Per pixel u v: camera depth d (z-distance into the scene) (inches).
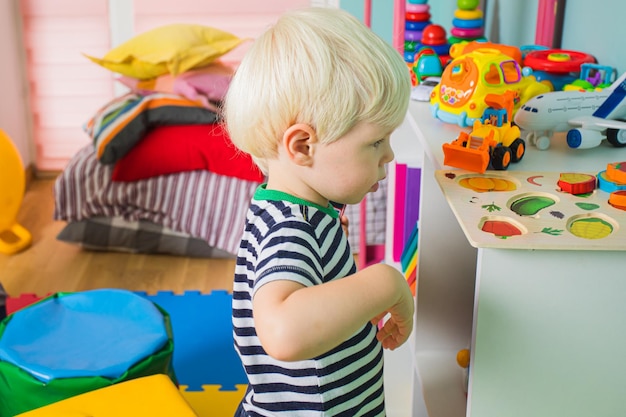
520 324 34.2
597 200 36.6
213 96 103.3
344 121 30.7
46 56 122.3
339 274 32.8
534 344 34.6
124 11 120.8
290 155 31.6
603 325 34.1
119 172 97.4
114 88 123.3
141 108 98.4
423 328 51.3
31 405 50.8
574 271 33.2
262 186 34.8
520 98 48.9
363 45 31.0
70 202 98.7
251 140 33.0
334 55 30.6
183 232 98.9
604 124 43.3
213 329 79.0
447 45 67.3
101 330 56.3
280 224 31.5
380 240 92.7
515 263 33.2
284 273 29.5
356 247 95.2
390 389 64.1
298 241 30.8
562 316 34.1
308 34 31.1
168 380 46.3
